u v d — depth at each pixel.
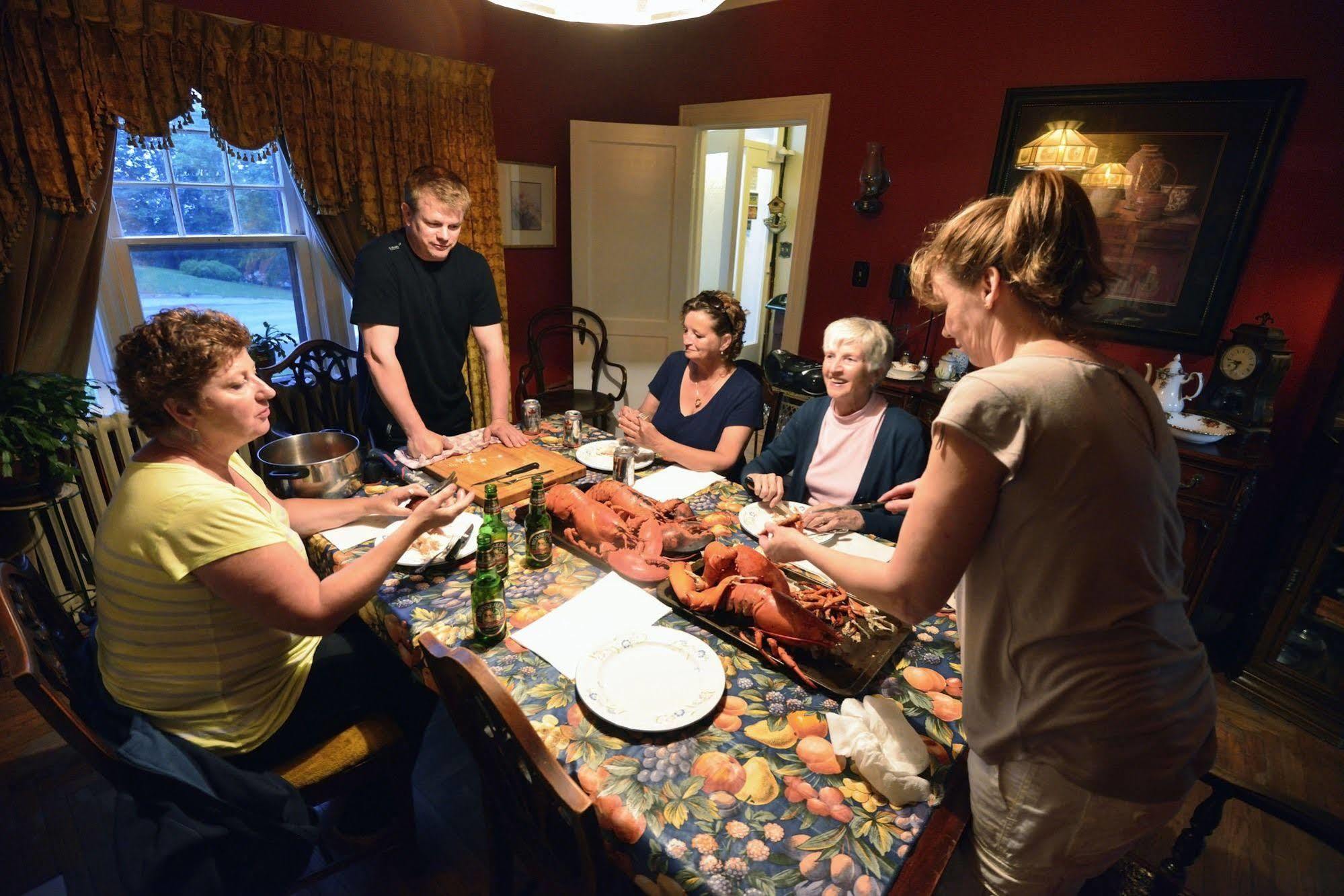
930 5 2.94
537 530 1.35
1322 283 2.25
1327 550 2.05
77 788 1.69
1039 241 0.71
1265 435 2.22
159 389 1.01
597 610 1.21
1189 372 2.56
